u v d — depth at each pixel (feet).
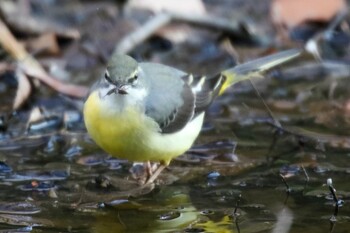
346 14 55.93
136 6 55.06
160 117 37.09
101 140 36.68
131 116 35.99
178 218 35.42
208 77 42.96
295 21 55.77
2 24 50.85
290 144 42.78
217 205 36.60
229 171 40.01
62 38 52.85
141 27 53.06
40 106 46.50
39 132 44.01
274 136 43.73
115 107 35.76
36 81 47.70
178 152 38.78
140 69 36.96
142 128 36.40
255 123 45.34
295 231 33.81
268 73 51.44
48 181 38.73
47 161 40.83
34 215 35.37
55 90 47.24
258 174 39.65
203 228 34.37
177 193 37.91
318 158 41.09
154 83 37.63
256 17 56.39
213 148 42.45
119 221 35.12
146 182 38.86
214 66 52.19
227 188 38.27
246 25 54.44
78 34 52.95
